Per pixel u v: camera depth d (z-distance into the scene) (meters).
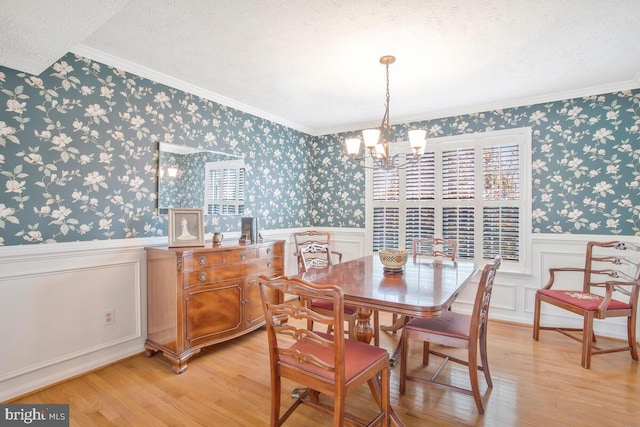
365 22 2.01
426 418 1.87
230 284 2.78
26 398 2.05
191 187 3.12
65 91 2.30
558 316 3.28
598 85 3.03
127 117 2.64
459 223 3.77
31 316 2.14
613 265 3.06
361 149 4.45
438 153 3.91
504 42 2.24
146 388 2.18
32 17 1.49
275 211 4.16
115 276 2.56
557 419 1.86
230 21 2.00
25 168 2.13
